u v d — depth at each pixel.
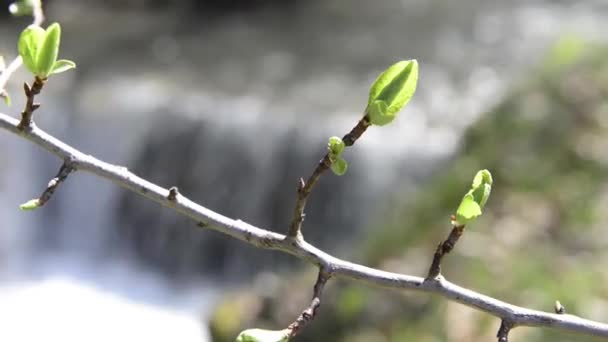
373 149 9.69
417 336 4.53
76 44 13.02
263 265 9.50
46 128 10.76
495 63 11.64
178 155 10.57
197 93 11.17
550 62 7.06
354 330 4.81
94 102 11.07
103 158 10.85
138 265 10.12
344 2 14.23
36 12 1.92
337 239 9.52
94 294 9.48
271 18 13.86
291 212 9.97
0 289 9.40
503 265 4.81
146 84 11.51
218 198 10.40
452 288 1.28
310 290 5.44
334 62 12.09
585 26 12.18
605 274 4.65
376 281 1.28
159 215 10.16
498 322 4.41
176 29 13.62
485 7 13.51
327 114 10.48
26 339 8.45
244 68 12.02
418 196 6.08
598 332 1.26
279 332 1.16
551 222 5.12
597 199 5.26
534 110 6.29
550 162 5.70
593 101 6.23
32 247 10.37
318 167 1.23
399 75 1.21
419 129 9.98
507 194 5.49
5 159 10.55
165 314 9.12
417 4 13.92
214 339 5.62
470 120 9.93
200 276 9.77
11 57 11.81
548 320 1.27
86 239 10.45
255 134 10.29
